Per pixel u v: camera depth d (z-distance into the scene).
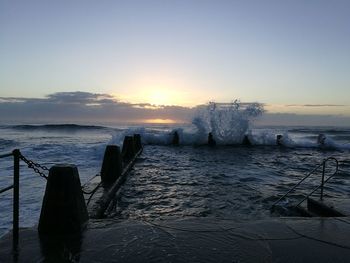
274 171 16.44
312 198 8.30
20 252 4.61
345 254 4.73
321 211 7.68
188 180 13.61
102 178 10.98
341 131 69.69
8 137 42.91
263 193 11.35
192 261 4.42
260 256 4.61
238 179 14.00
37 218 8.74
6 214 9.05
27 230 5.43
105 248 4.79
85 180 13.91
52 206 5.32
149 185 12.56
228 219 6.24
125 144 17.84
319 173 16.05
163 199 10.55
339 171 16.78
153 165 17.80
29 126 64.94
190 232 5.49
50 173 5.38
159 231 5.52
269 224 5.96
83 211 5.75
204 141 30.66
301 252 4.76
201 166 17.67
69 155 21.84
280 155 23.70
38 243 4.92
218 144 30.61
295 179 14.23
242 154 23.88
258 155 23.42
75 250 4.71
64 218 5.31
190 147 28.39
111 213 8.95
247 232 5.53
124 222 5.98
